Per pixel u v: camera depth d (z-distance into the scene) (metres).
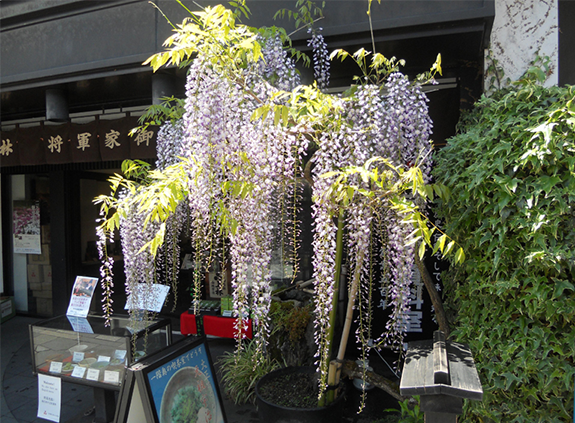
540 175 1.79
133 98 4.03
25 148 4.43
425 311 3.71
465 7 2.30
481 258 1.95
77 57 3.23
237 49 1.96
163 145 2.91
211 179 1.78
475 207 1.92
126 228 2.58
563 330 1.78
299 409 2.45
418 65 2.94
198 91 1.76
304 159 2.98
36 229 5.91
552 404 1.79
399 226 1.91
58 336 2.88
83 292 3.20
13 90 3.59
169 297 5.44
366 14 2.48
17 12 3.35
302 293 3.91
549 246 1.74
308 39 2.63
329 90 3.79
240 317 1.87
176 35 1.72
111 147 4.09
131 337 2.63
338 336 3.71
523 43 2.68
